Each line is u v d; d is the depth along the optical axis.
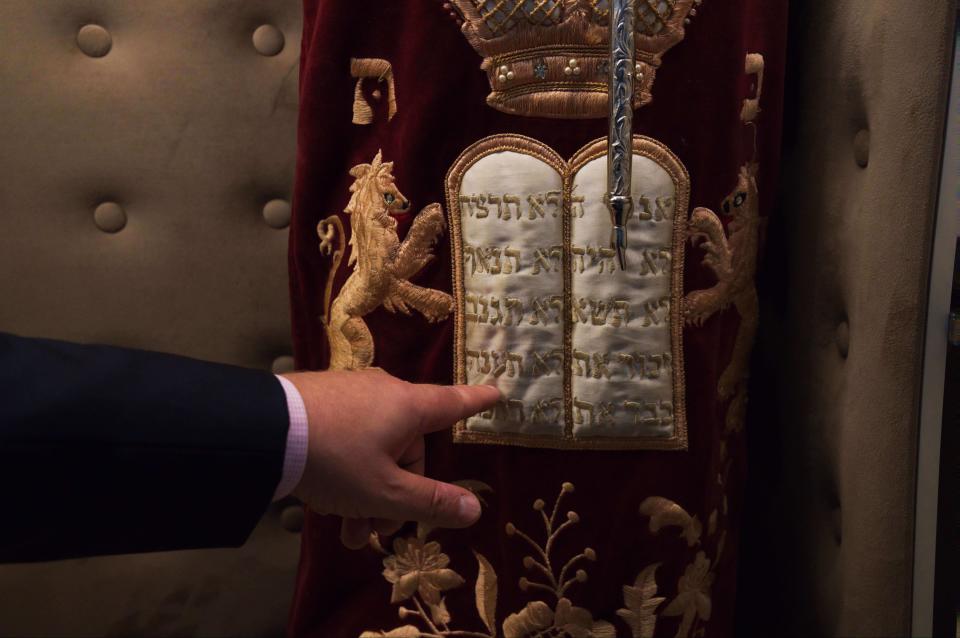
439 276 0.70
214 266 0.98
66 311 0.97
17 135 0.92
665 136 0.67
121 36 0.93
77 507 0.51
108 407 0.50
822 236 0.79
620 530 0.71
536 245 0.67
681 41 0.67
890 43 0.68
